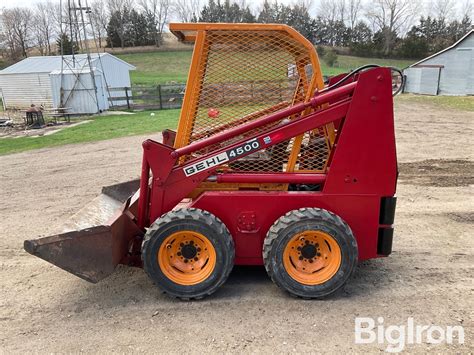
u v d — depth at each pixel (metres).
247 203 3.88
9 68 27.05
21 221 6.36
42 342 3.38
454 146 10.88
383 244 3.98
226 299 3.90
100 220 4.47
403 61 60.16
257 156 4.07
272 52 3.83
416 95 28.33
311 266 3.88
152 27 76.50
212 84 3.88
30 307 3.91
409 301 3.82
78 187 8.23
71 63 26.22
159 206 3.99
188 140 3.98
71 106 22.83
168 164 3.89
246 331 3.43
